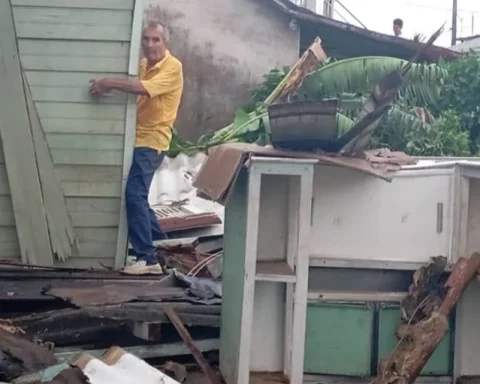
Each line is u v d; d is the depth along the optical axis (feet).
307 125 13.15
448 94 37.76
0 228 16.57
